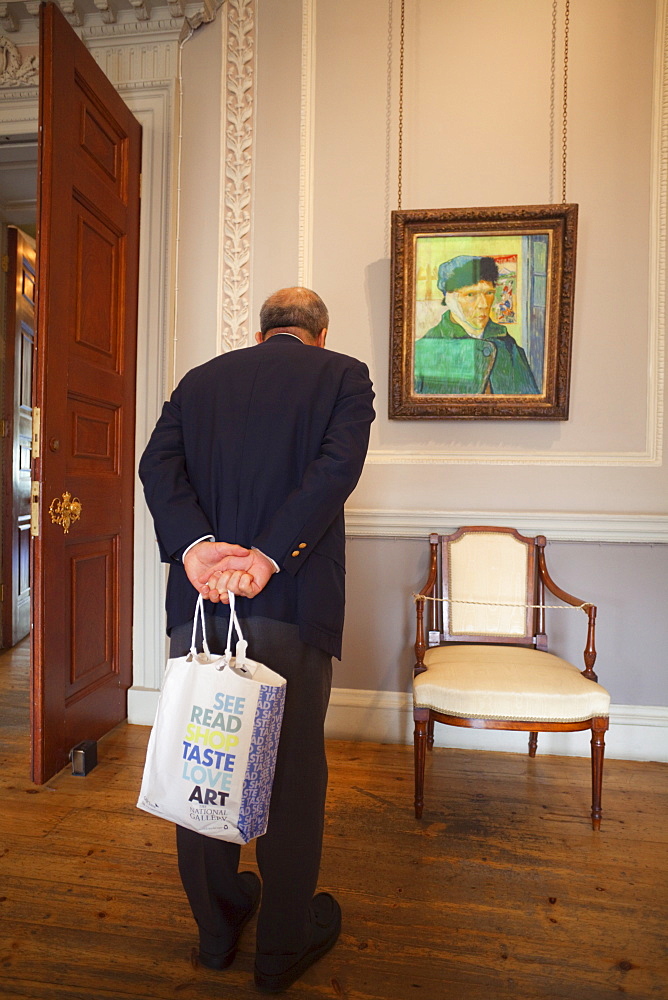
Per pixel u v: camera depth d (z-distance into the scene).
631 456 2.75
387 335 2.88
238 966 1.49
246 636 1.33
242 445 1.38
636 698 2.75
